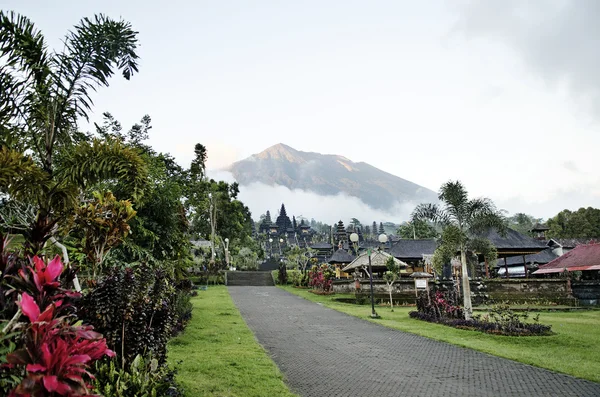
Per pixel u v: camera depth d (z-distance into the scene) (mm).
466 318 18188
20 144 8680
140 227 18188
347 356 11820
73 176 8938
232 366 9828
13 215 8859
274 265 67812
